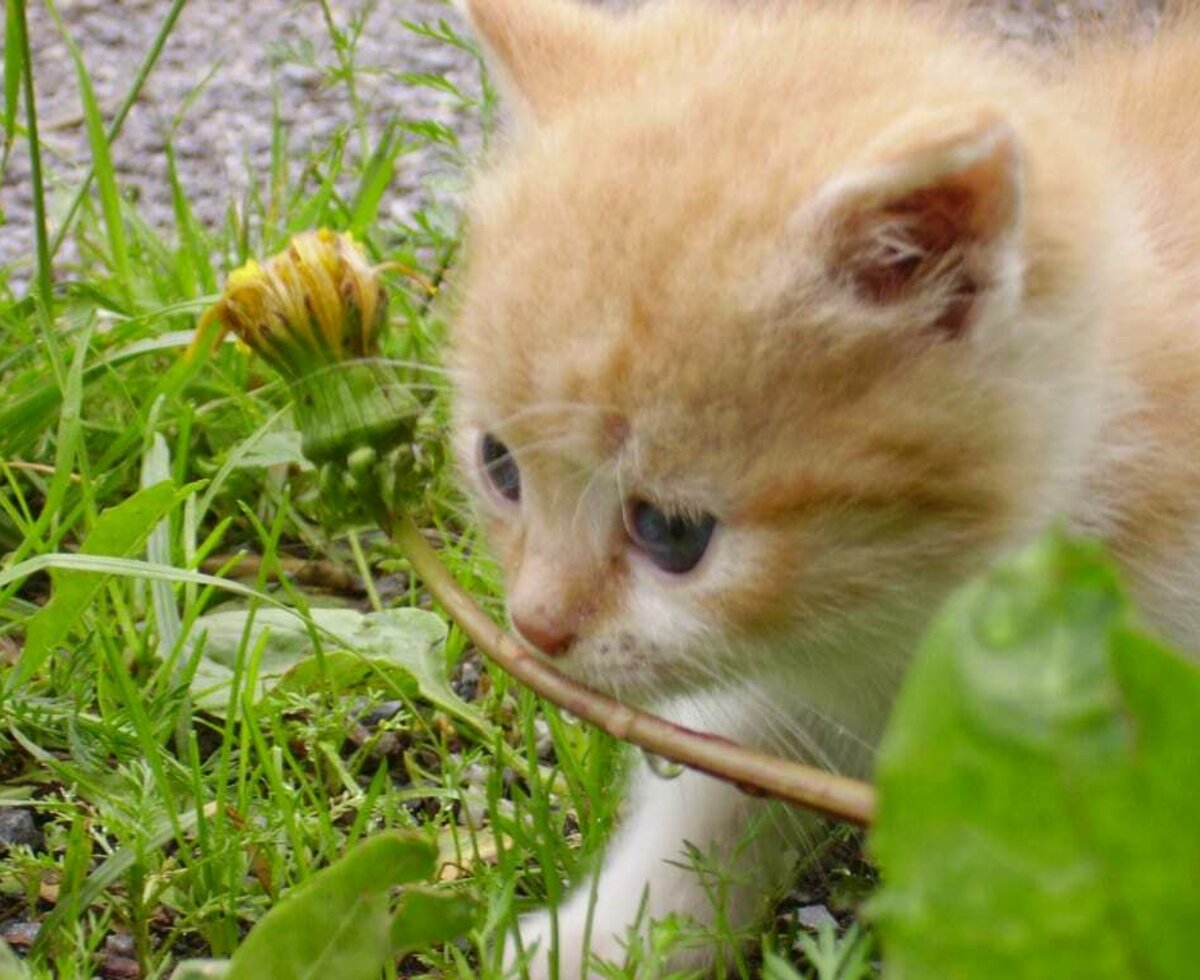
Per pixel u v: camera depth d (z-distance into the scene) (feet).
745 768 0.72
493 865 0.90
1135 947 0.48
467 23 0.94
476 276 0.81
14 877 0.88
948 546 0.75
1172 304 0.83
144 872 0.85
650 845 0.90
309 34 2.03
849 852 0.93
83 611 0.98
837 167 0.73
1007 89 0.82
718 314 0.71
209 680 1.01
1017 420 0.74
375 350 0.81
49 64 1.99
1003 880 0.48
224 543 1.22
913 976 0.49
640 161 0.76
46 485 1.17
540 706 1.01
